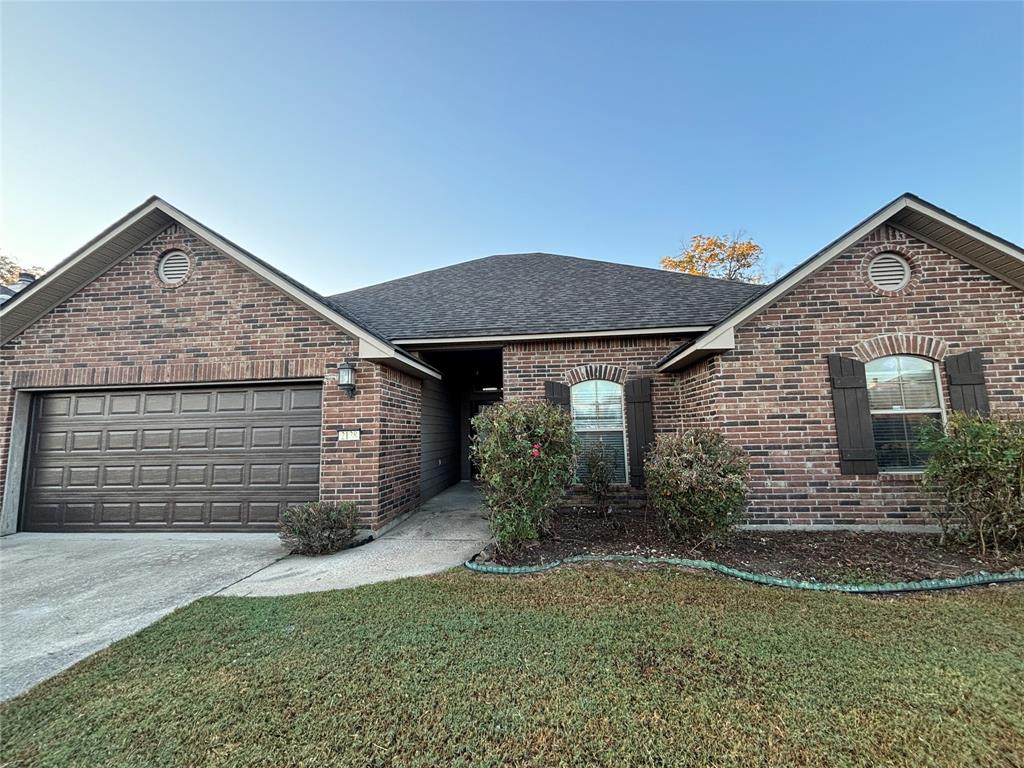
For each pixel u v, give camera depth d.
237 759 2.26
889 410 6.88
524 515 5.60
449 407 13.11
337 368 7.51
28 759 2.31
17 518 7.73
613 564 5.28
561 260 13.45
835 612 3.91
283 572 5.49
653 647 3.31
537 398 8.78
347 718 2.56
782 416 6.90
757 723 2.45
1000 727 2.40
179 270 7.99
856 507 6.67
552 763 2.19
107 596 4.77
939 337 6.81
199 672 3.11
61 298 7.99
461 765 2.19
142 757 2.30
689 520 5.62
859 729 2.39
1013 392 6.62
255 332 7.73
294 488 7.53
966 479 5.39
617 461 8.62
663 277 11.25
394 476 8.14
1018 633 3.49
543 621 3.80
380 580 5.08
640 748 2.28
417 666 3.10
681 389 8.45
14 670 3.26
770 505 6.79
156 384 7.76
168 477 7.71
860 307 6.96
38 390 7.93
